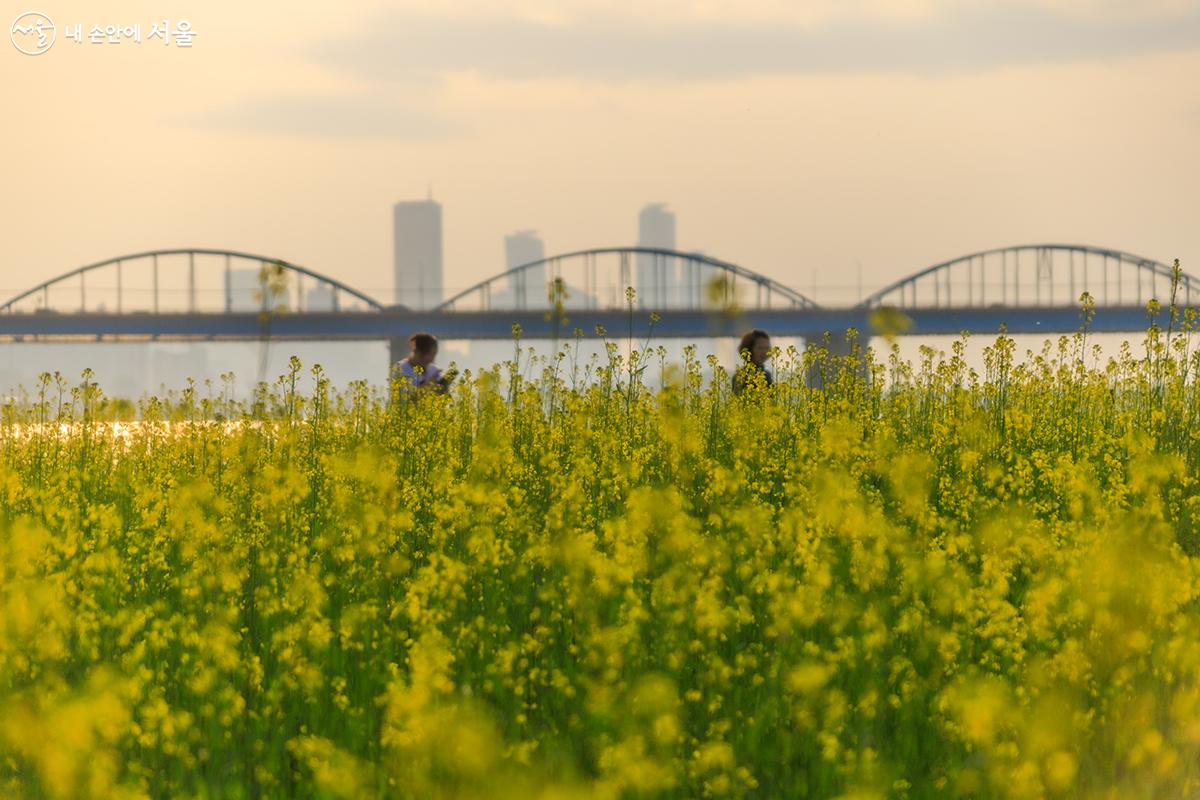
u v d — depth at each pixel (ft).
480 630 38.22
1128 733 31.91
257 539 46.16
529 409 74.64
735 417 73.97
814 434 74.84
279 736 33.22
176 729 32.55
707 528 51.34
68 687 35.19
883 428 73.92
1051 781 29.17
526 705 33.12
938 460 67.36
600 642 35.32
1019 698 33.30
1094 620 36.83
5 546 42.57
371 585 43.16
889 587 41.70
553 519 48.26
